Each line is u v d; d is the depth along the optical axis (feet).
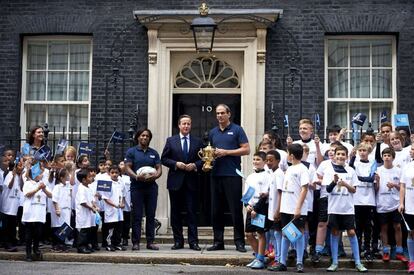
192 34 36.17
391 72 36.88
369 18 35.94
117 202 29.99
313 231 27.94
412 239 25.31
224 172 29.27
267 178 26.63
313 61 36.06
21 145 37.29
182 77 37.50
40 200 28.09
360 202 27.02
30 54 38.14
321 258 26.99
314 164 28.60
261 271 25.17
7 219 29.96
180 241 30.12
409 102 35.58
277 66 36.17
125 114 36.40
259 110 35.86
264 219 25.71
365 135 28.14
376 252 27.68
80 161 29.71
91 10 36.99
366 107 36.99
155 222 34.47
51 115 38.01
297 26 36.27
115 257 27.35
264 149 27.91
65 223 27.91
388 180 26.84
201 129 37.09
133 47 36.73
